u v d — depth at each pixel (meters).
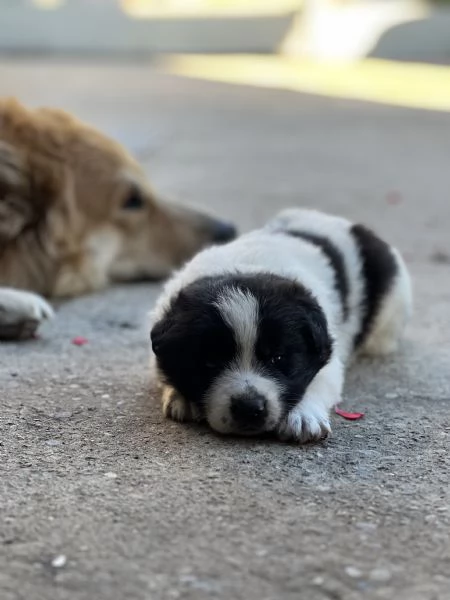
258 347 0.64
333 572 0.49
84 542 0.51
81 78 3.46
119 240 0.97
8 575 0.49
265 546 0.51
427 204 1.42
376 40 4.75
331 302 0.72
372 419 0.65
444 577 0.49
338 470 0.58
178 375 0.64
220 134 2.33
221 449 0.61
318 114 2.77
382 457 0.60
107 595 0.48
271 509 0.54
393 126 2.51
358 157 1.99
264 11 5.28
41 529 0.52
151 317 0.73
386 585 0.48
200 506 0.54
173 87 3.33
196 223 1.01
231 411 0.62
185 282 0.70
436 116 2.69
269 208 1.36
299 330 0.65
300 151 2.07
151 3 5.96
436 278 0.98
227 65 4.38
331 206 1.40
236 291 0.65
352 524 0.52
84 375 0.71
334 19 4.88
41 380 0.70
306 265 0.73
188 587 0.48
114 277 0.99
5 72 3.58
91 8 4.92
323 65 4.39
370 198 1.47
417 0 5.23
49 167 0.91
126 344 0.79
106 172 0.95
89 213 0.94
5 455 0.59
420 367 0.75
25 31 4.88
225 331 0.64
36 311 0.78
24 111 0.93
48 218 0.91
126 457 0.59
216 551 0.50
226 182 1.62
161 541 0.51
